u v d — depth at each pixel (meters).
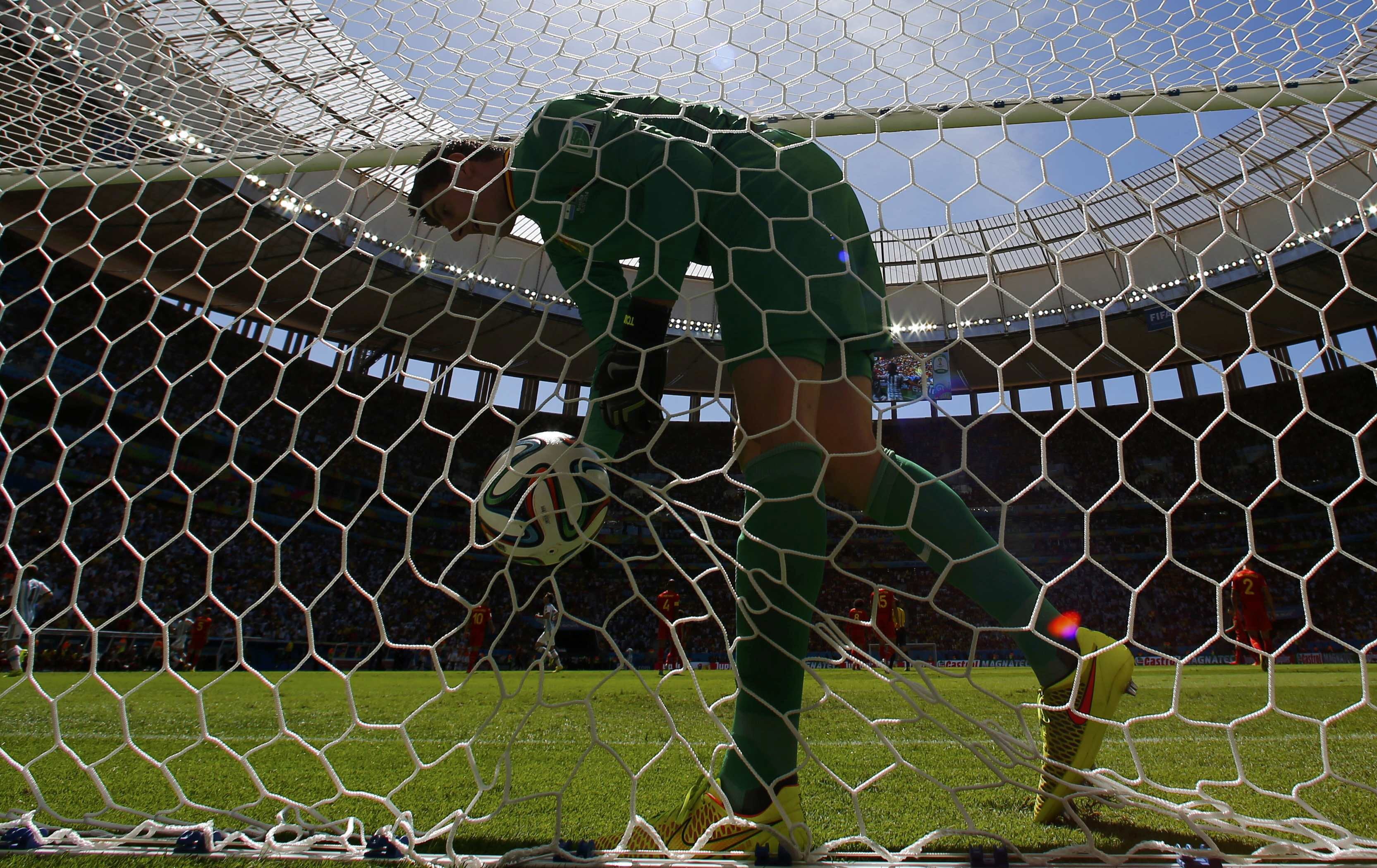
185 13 2.63
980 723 1.24
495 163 1.92
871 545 22.92
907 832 1.46
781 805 1.31
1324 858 1.12
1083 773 1.19
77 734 3.33
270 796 1.31
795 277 1.54
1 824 1.35
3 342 16.81
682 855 1.22
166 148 2.75
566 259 1.92
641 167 1.66
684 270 1.57
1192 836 1.40
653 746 2.68
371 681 9.14
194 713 4.39
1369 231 1.24
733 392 1.61
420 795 1.84
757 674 1.39
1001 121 1.63
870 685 6.50
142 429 1.61
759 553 1.40
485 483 1.48
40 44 2.73
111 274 17.08
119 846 1.32
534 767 2.22
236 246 14.75
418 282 17.31
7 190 2.39
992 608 1.50
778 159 1.62
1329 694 4.94
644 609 22.22
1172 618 21.53
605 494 1.52
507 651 21.17
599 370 1.60
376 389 1.45
